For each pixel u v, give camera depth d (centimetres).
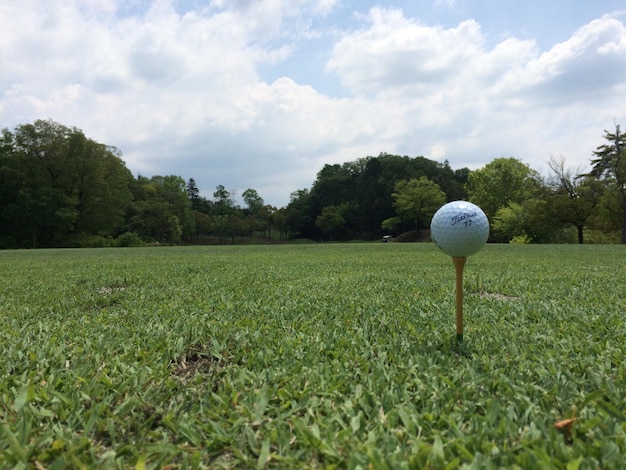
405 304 347
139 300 388
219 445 130
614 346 221
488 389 168
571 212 3142
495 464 115
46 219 3359
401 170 6275
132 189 5009
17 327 287
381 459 116
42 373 192
